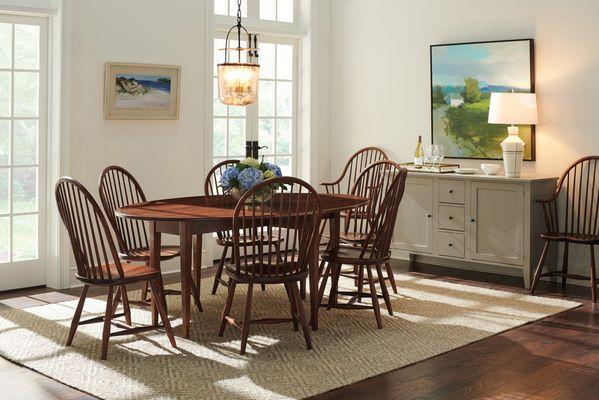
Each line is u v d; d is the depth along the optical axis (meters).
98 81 6.50
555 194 6.36
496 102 6.61
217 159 7.61
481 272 7.02
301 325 4.68
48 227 6.38
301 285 5.89
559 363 4.39
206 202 5.38
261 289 6.24
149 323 5.16
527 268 6.38
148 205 5.21
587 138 6.52
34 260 6.34
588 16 6.45
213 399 3.76
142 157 6.84
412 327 5.11
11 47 6.12
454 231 6.86
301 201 5.37
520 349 4.66
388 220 5.12
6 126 6.13
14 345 4.66
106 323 4.41
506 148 6.49
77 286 6.39
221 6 7.62
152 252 4.92
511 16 6.93
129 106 6.68
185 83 7.10
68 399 3.80
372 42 8.02
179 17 7.01
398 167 5.92
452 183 6.84
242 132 7.79
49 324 5.13
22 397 3.82
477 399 3.82
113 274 4.56
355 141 8.23
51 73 6.31
